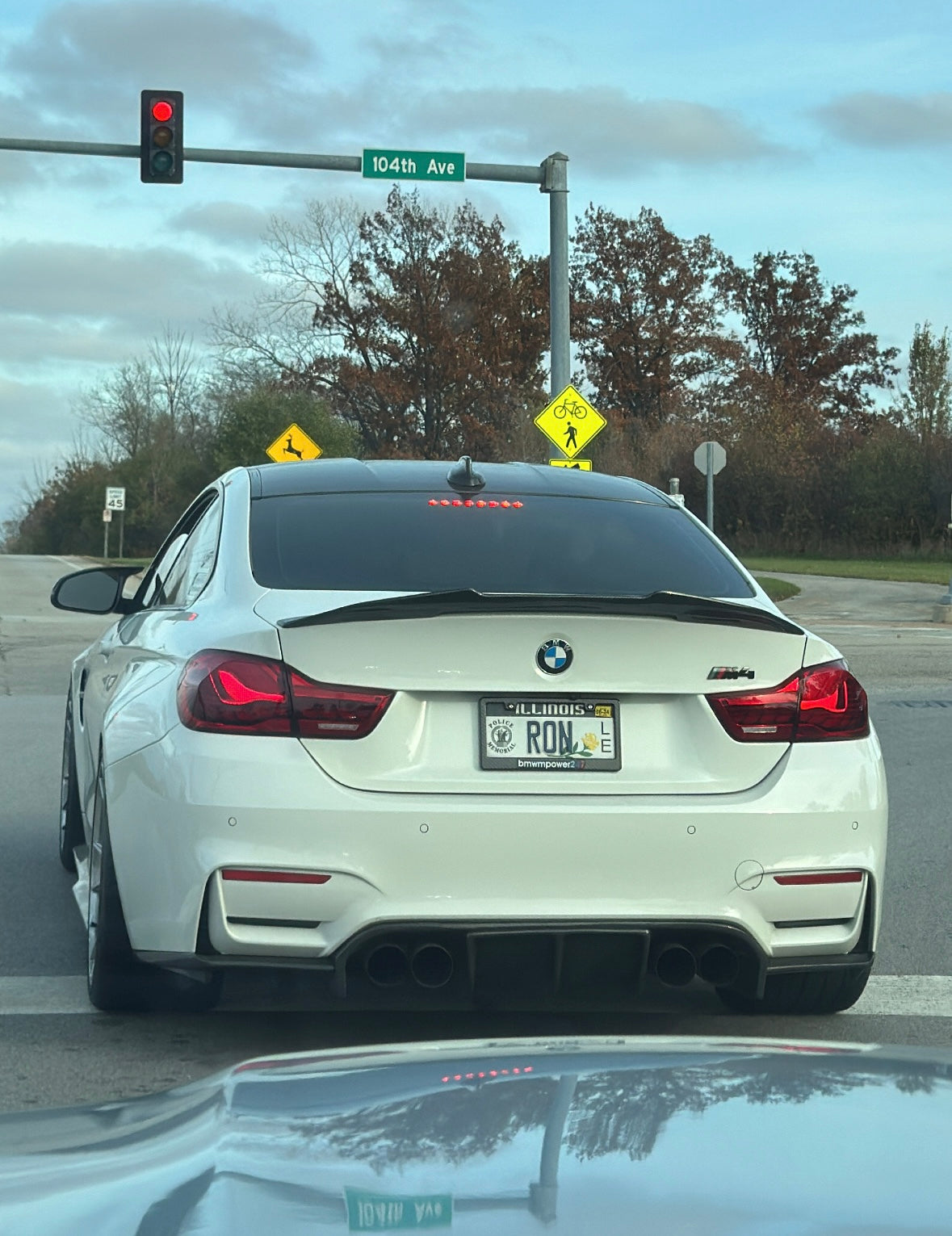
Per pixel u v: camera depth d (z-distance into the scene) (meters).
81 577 5.71
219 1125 1.22
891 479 46.88
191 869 3.58
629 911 3.61
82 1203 1.07
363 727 3.61
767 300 83.56
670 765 3.75
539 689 3.68
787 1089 1.19
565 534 4.39
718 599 4.12
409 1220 0.94
